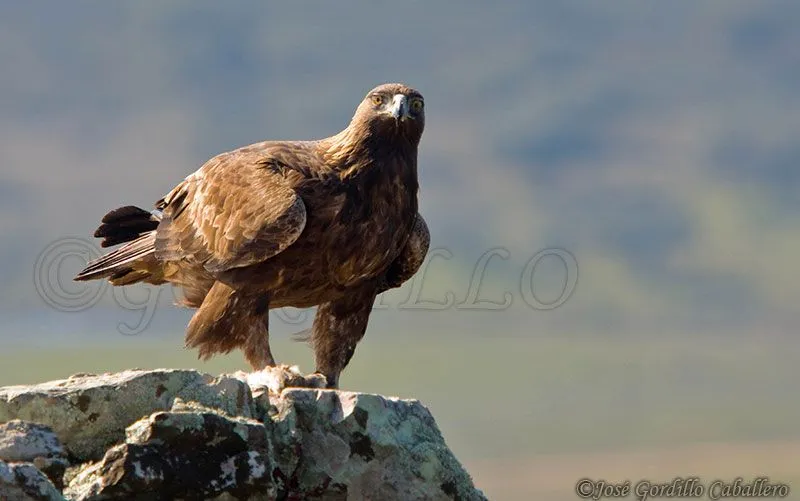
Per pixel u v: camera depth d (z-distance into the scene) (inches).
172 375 451.2
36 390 439.5
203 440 423.5
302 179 565.6
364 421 468.8
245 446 429.1
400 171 576.1
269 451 433.1
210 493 421.4
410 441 475.2
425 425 482.9
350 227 567.5
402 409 480.4
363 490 467.2
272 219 554.3
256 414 462.6
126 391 444.5
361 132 573.0
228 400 452.8
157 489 415.2
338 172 570.6
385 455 469.1
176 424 420.2
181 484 418.0
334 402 471.8
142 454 415.2
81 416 438.6
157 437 418.3
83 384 448.8
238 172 577.0
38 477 387.5
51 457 415.5
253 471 427.2
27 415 434.6
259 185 565.6
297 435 464.8
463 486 480.4
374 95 573.6
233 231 565.0
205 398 450.9
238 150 597.9
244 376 536.4
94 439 439.8
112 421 442.0
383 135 572.1
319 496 465.1
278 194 559.2
